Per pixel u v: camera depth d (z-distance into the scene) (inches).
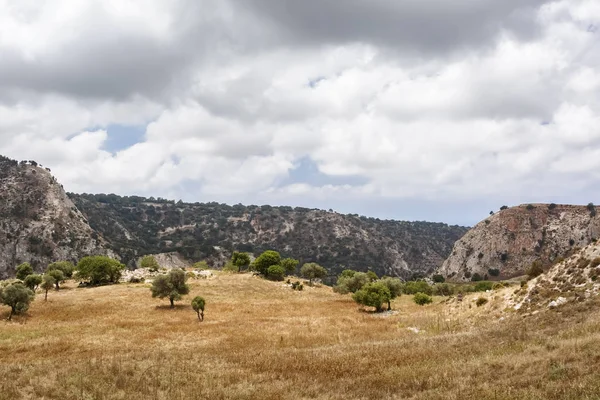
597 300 1212.5
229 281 3838.6
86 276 3705.7
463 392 566.3
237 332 1875.0
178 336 1801.2
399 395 611.8
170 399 654.5
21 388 709.3
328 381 756.6
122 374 811.4
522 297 1590.8
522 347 860.6
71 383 738.2
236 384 756.0
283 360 999.6
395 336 1620.3
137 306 2728.8
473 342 1029.8
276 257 4343.0
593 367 588.1
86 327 2043.6
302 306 2908.5
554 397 487.2
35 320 2246.6
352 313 2573.8
